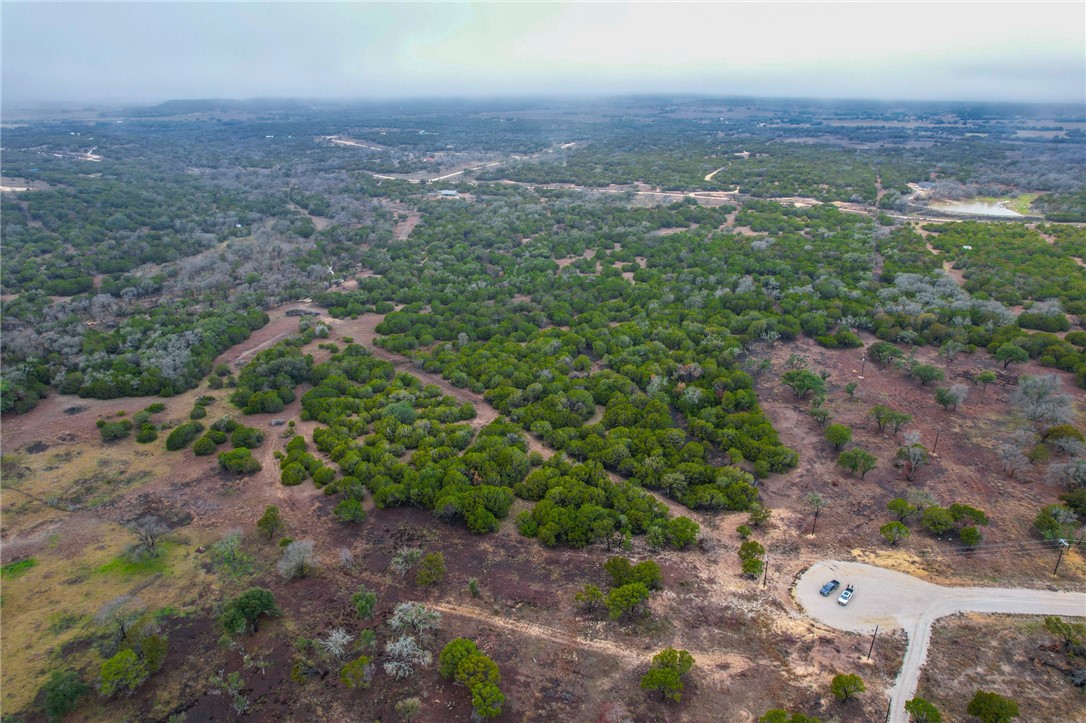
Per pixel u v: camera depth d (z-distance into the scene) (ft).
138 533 240.53
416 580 219.00
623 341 396.37
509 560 229.86
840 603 202.18
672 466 279.49
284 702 174.29
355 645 191.11
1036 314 403.95
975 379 351.46
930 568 217.97
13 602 215.31
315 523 254.06
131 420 337.72
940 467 279.28
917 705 156.46
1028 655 179.93
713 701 169.78
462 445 303.07
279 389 360.69
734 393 329.93
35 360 386.73
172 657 190.70
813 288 477.36
